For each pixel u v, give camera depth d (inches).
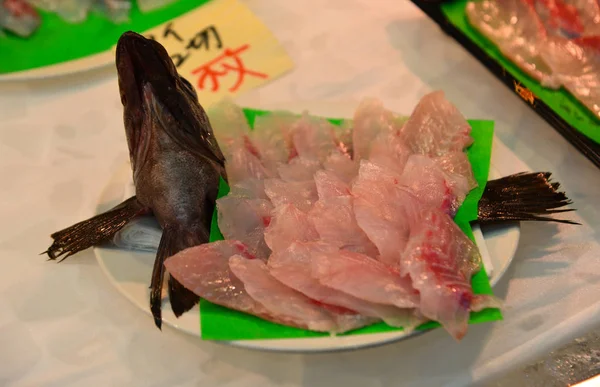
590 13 24.5
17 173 23.2
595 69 22.9
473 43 24.7
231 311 17.8
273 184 20.0
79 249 19.4
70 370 18.8
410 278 17.4
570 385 17.4
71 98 25.3
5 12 26.2
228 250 18.5
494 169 20.6
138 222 19.7
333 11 27.6
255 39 26.2
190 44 26.1
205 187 19.5
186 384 18.4
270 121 22.3
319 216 18.7
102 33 26.5
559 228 20.3
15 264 21.0
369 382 18.0
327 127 21.9
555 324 18.6
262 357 18.6
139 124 18.8
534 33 24.2
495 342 18.4
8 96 25.4
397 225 18.4
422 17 27.2
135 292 18.6
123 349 19.0
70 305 20.0
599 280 19.3
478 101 24.1
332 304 17.4
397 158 20.6
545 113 22.3
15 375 18.8
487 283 17.7
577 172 21.8
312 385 18.1
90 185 22.8
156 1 27.2
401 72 25.3
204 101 24.3
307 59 25.9
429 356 18.3
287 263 17.9
